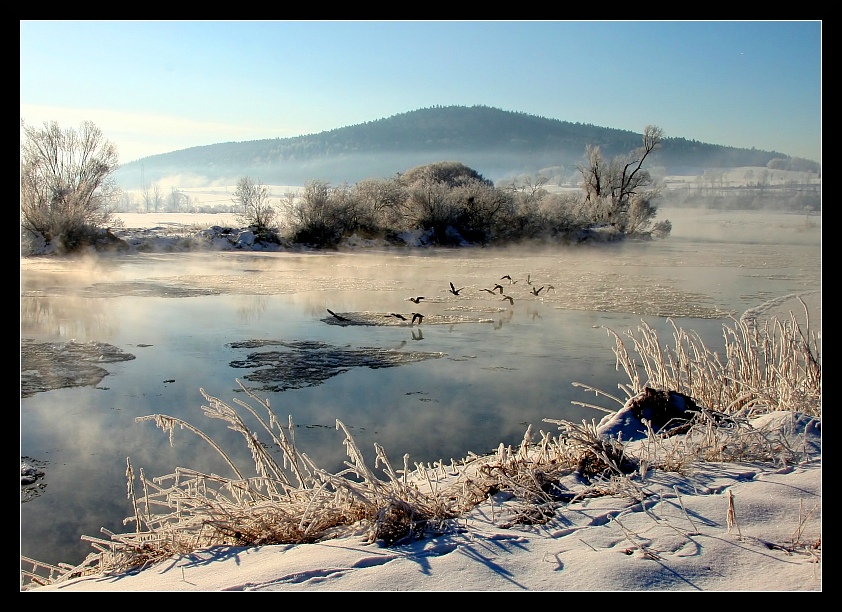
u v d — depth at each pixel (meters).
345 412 10.30
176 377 12.34
